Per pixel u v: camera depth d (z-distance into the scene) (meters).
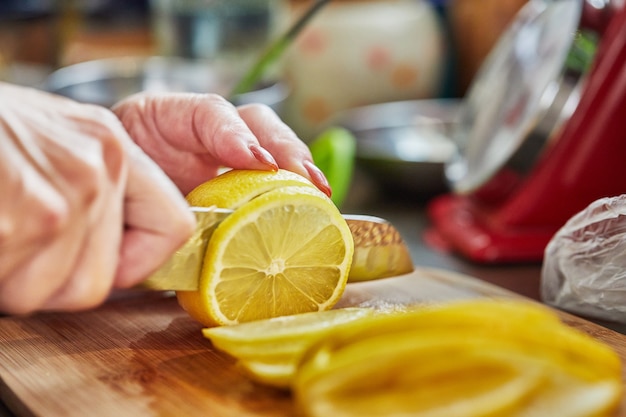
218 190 0.43
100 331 0.45
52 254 0.35
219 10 0.93
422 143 0.82
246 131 0.45
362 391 0.33
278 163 0.46
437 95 1.06
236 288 0.42
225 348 0.39
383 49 1.01
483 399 0.33
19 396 0.39
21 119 0.35
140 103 0.50
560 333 0.34
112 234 0.36
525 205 0.59
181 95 0.48
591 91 0.56
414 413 0.33
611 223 0.46
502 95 0.64
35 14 0.97
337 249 0.44
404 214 0.73
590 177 0.57
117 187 0.36
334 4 1.07
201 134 0.46
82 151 0.35
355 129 0.83
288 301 0.43
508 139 0.59
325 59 1.01
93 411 0.38
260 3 0.93
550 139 0.57
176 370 0.41
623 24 0.55
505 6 0.96
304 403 0.34
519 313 0.34
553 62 0.57
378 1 1.11
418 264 0.60
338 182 0.66
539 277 0.57
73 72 0.86
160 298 0.49
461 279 0.53
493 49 0.99
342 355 0.34
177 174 0.50
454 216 0.65
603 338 0.44
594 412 0.33
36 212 0.34
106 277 0.36
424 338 0.33
